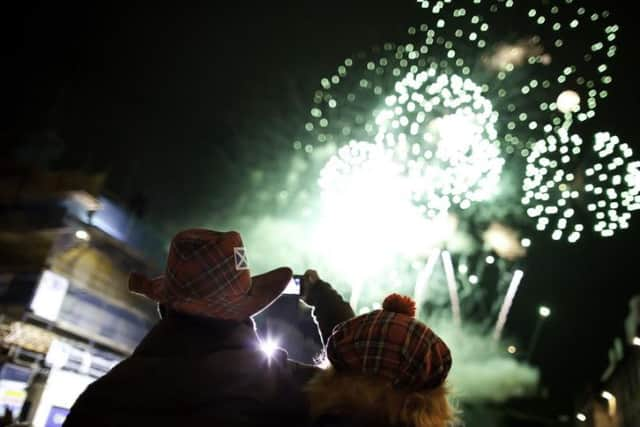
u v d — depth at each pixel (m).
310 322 2.36
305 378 1.91
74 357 15.42
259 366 1.64
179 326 1.70
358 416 1.59
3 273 17.36
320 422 1.64
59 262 17.62
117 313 19.39
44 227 17.94
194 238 1.74
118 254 19.22
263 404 1.59
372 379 1.63
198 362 1.59
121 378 1.56
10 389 14.61
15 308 16.73
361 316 1.79
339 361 1.71
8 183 18.89
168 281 1.72
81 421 1.52
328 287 2.30
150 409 1.52
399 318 1.73
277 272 1.84
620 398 24.28
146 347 1.67
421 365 1.64
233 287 1.70
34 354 15.65
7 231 17.77
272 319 2.36
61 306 17.44
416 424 1.58
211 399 1.54
